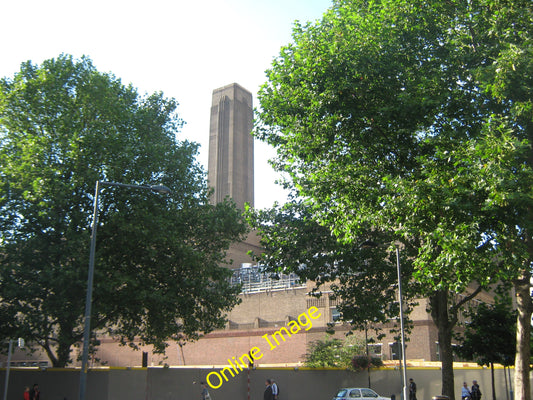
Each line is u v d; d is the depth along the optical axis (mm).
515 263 15461
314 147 20062
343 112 19406
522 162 17297
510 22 17422
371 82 19219
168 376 28094
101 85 27656
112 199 27266
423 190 16203
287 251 24781
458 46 19109
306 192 20516
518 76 15805
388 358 43250
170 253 27391
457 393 34031
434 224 16672
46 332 26984
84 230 24969
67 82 27953
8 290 24172
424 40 19766
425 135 18766
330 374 30953
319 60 19266
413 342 43125
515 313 26891
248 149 110688
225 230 30422
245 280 61594
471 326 27578
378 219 18734
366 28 19312
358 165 20156
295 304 54875
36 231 26078
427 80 18031
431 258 17250
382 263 24891
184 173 29984
